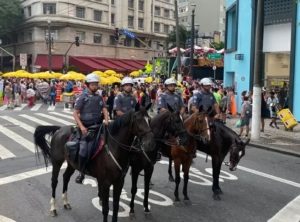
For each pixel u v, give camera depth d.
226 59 33.34
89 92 8.01
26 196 9.76
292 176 12.28
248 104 19.39
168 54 60.62
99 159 7.50
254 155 15.55
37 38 61.81
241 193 10.30
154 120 8.28
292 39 23.86
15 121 24.95
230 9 32.16
